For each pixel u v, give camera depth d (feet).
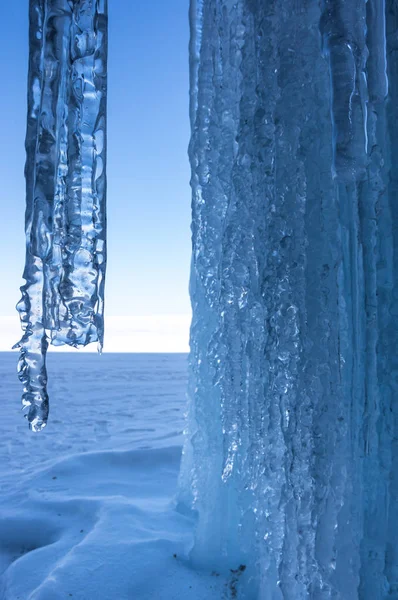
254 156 4.26
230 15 5.27
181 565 5.46
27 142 4.92
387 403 3.31
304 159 3.70
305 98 3.74
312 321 3.59
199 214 5.98
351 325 3.61
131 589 4.92
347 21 3.32
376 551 3.31
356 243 3.54
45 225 4.61
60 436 16.19
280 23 3.98
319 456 3.46
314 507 3.48
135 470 9.60
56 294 4.70
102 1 4.85
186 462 7.35
